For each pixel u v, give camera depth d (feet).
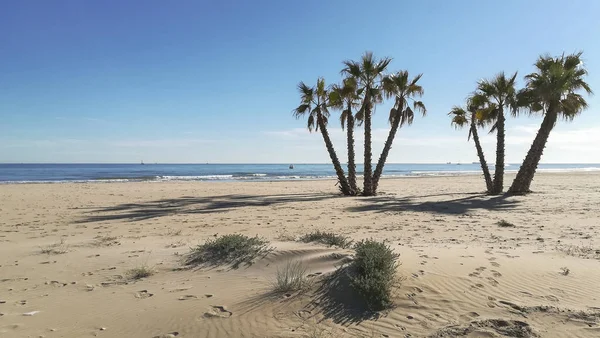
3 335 13.02
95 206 54.03
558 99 63.98
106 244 26.96
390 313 13.71
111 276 19.31
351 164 73.00
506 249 23.17
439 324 12.95
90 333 13.21
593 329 12.37
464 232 31.53
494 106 72.84
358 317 13.60
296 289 15.72
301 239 25.68
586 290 15.53
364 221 38.73
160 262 21.27
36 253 24.13
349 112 73.36
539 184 101.30
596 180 123.65
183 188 92.02
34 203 57.21
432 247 23.11
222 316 14.07
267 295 15.62
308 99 73.87
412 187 98.53
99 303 15.83
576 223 35.24
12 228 35.40
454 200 59.47
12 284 18.38
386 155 73.51
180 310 14.78
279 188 93.91
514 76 69.51
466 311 13.74
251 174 222.69
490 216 41.14
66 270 20.44
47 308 15.39
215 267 19.99
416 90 70.85
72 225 37.22
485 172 76.18
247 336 12.61
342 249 20.42
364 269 15.72
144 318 14.25
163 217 42.57
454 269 17.35
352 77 70.44
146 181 131.34
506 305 14.16
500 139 71.46
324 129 74.69
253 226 35.99
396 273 16.30
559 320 13.02
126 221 39.65
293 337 12.42
